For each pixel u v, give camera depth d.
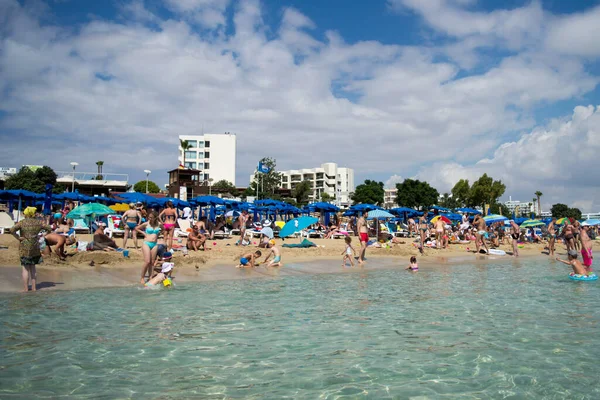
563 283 11.97
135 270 11.98
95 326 6.52
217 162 100.31
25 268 8.80
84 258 12.67
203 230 19.80
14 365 4.85
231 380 4.55
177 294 9.30
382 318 7.42
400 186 82.19
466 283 11.81
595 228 46.00
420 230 20.97
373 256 19.03
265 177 91.56
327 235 30.48
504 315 7.75
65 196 27.64
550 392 4.36
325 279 12.23
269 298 9.12
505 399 4.18
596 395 4.30
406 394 4.25
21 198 30.25
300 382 4.52
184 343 5.79
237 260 15.35
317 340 6.04
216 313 7.58
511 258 20.52
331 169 151.38
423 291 10.34
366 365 5.07
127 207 30.50
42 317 6.95
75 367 4.83
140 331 6.31
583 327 6.92
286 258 17.17
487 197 75.69
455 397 4.20
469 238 30.77
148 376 4.62
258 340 5.98
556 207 102.50
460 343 5.98
